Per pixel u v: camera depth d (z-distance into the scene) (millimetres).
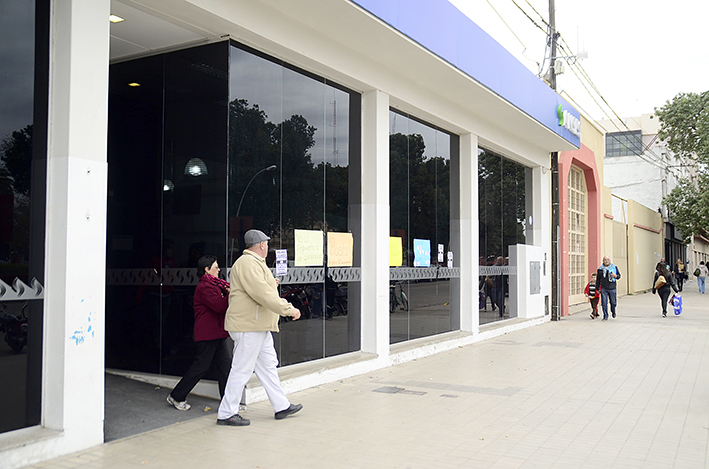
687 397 7184
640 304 24188
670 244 47969
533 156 16234
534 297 16188
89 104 5027
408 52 8672
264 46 7199
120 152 7512
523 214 16406
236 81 6875
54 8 4996
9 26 4785
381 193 9250
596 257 22953
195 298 6203
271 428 5668
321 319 8297
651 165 43500
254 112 7129
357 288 9109
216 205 6715
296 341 7812
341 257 8719
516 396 7195
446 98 11305
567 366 9406
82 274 4934
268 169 7316
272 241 7355
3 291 4629
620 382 8117
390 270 9883
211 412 6215
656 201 43312
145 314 7215
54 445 4691
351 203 8992
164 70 7223
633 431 5684
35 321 4840
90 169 5023
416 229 10781
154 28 6590
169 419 5895
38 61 4930
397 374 8641
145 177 7293
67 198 4855
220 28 6617
